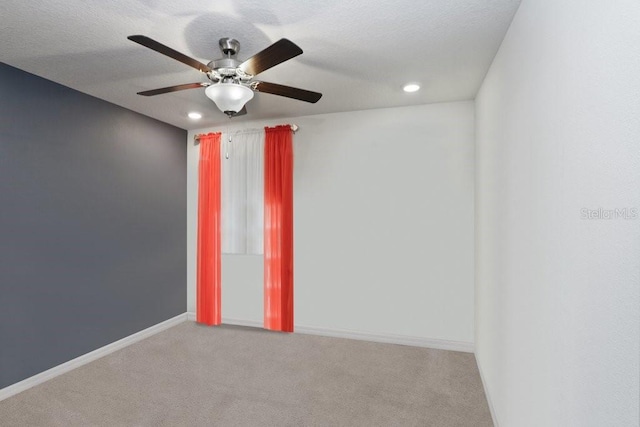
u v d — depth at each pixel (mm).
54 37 2098
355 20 1905
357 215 3650
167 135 4039
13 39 2121
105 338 3268
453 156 3352
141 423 2189
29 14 1843
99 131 3211
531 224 1521
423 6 1768
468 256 3312
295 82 2826
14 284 2559
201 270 4168
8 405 2383
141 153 3682
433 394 2543
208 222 4129
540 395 1404
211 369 2945
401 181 3508
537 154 1440
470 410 2346
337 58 2379
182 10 1807
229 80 2074
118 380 2752
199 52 2295
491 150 2420
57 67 2539
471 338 3309
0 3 1738
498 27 1963
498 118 2203
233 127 4098
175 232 4152
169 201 4066
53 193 2822
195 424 2184
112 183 3348
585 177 1015
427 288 3434
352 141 3662
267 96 3172
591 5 975
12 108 2539
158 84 2859
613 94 859
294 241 3867
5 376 2500
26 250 2635
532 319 1503
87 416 2260
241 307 4105
